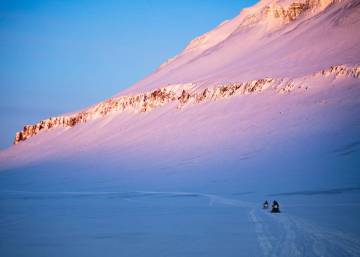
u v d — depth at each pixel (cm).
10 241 2934
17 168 17038
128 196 7025
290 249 2306
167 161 11094
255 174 8075
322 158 8100
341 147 8400
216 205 5147
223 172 8750
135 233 3138
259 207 4750
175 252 2412
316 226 3098
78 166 13875
